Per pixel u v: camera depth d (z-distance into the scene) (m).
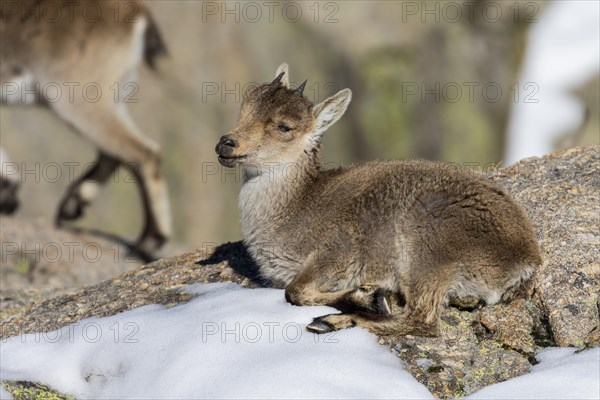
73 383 9.77
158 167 17.88
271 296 10.02
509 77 29.77
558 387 8.16
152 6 26.78
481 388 8.62
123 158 17.83
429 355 9.02
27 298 13.33
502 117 29.84
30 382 9.75
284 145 10.28
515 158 29.84
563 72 31.38
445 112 28.66
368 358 8.83
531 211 10.69
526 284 9.59
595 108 31.38
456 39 29.09
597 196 10.84
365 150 28.28
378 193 9.84
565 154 12.08
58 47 17.55
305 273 9.80
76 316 10.91
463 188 9.51
